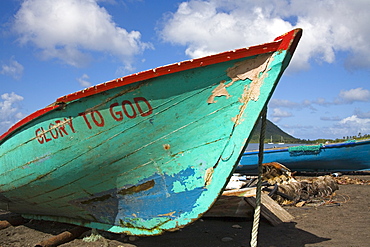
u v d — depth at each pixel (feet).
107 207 15.48
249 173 50.93
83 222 17.19
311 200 27.48
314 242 15.85
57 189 16.39
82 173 15.02
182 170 13.19
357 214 22.17
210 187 12.59
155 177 13.78
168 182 13.55
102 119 13.58
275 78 11.43
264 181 29.07
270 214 19.84
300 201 26.53
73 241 16.26
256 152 48.21
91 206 16.01
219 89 12.19
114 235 16.96
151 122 13.04
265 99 11.61
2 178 19.15
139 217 14.56
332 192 31.27
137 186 14.24
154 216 14.07
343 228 18.42
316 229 18.28
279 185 27.07
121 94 12.88
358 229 18.16
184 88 12.33
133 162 13.91
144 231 14.48
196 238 16.44
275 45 11.37
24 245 16.20
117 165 14.19
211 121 12.55
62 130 14.78
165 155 13.41
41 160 16.11
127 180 14.37
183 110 12.69
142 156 13.70
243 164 49.32
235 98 12.14
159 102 12.66
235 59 11.69
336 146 43.86
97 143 14.06
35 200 18.37
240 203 19.62
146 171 13.85
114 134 13.64
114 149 13.88
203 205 12.75
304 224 19.43
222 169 12.34
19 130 17.01
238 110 12.14
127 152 13.79
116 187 14.74
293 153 46.75
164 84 12.32
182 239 16.29
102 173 14.62
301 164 47.29
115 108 13.21
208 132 12.64
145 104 12.78
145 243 15.70
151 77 12.18
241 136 12.02
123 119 13.26
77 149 14.62
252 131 11.87
